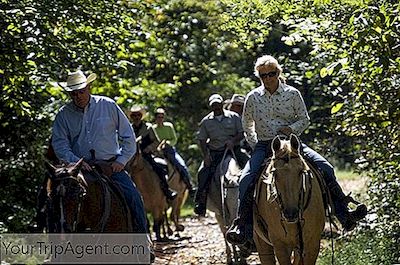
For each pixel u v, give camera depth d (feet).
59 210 27.14
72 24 42.34
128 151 31.42
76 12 42.91
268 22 44.01
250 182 33.78
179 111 109.60
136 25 49.85
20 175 57.00
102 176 30.45
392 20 31.68
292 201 29.94
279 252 32.35
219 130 47.57
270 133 34.14
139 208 31.42
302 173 30.40
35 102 54.29
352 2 35.01
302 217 30.94
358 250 42.65
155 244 60.85
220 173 45.96
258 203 33.24
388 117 34.81
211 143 48.06
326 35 36.45
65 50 43.70
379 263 40.14
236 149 47.26
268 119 34.12
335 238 49.14
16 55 42.70
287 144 30.89
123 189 31.24
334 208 33.99
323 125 50.90
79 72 31.27
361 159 42.91
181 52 97.81
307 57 48.85
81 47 44.91
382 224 41.78
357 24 32.73
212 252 55.06
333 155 51.67
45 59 43.62
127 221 30.58
